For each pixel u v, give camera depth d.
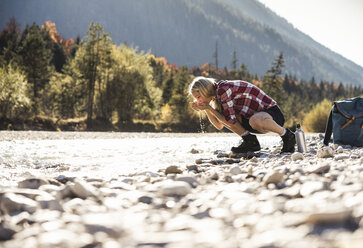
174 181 1.94
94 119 30.61
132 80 31.22
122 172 3.25
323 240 0.75
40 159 4.46
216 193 1.59
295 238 0.77
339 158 2.85
